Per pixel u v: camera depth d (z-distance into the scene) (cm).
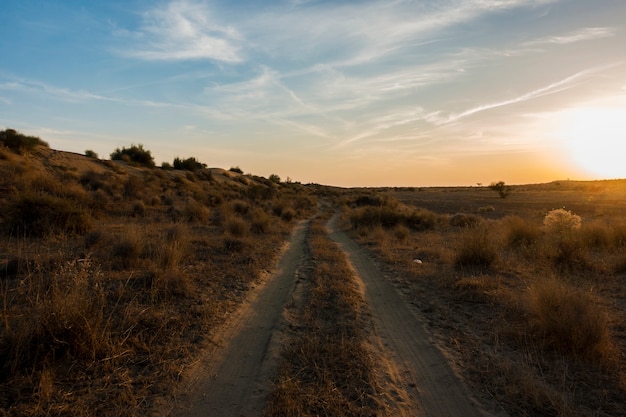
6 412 390
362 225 2594
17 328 526
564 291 656
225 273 1073
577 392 468
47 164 3086
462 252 1214
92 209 2045
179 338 616
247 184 6712
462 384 500
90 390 445
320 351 589
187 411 433
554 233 1491
